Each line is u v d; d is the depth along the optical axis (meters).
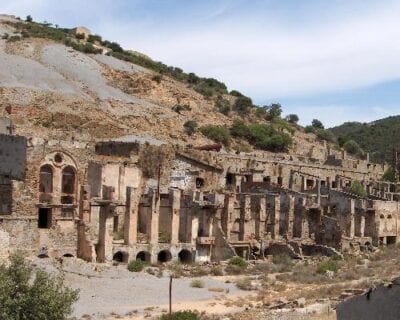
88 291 61.31
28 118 134.75
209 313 54.88
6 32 199.12
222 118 186.38
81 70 182.12
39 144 73.88
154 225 83.94
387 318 30.64
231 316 52.91
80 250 76.06
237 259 84.50
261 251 95.38
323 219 103.44
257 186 111.44
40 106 143.50
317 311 54.47
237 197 97.00
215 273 78.56
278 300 60.47
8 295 36.97
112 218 79.19
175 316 50.38
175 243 85.94
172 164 105.19
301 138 199.62
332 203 108.06
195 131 161.38
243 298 63.06
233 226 95.69
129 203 81.56
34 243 72.56
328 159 158.75
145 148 101.94
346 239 102.06
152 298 61.22
